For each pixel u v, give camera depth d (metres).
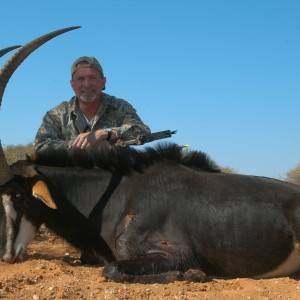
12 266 2.86
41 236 4.07
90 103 3.63
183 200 2.82
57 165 3.12
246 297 2.38
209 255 2.78
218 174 2.94
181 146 3.03
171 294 2.40
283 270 2.77
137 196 2.88
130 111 3.74
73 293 2.38
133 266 2.66
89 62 3.61
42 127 3.63
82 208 2.99
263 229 2.74
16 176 2.96
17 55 3.00
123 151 3.02
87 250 3.03
